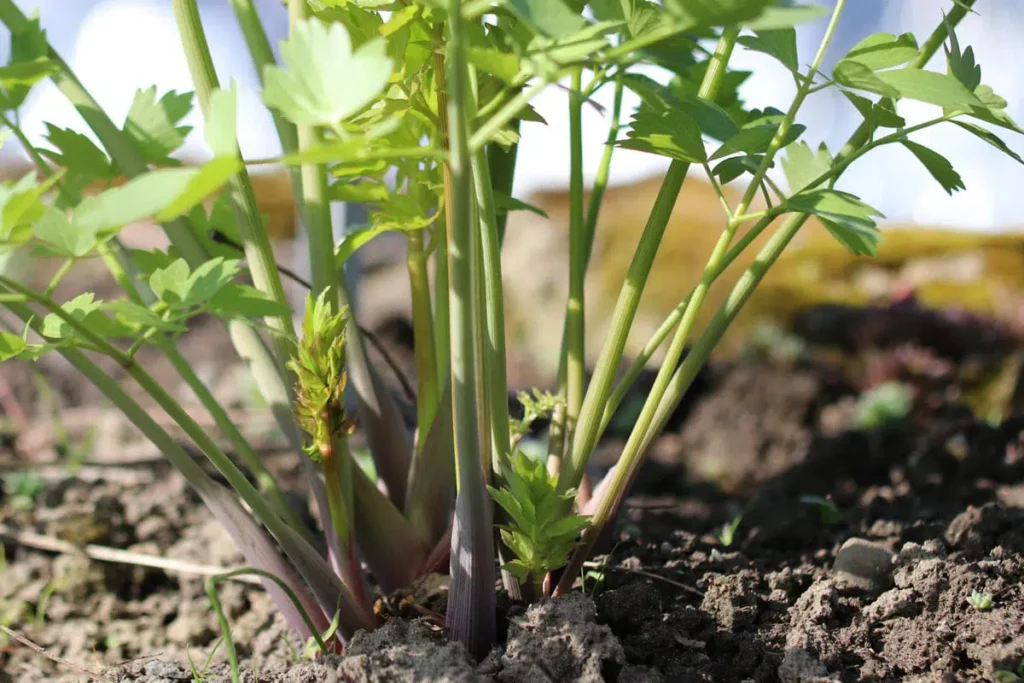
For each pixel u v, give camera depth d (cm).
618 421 162
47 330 69
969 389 162
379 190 76
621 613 75
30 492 105
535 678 70
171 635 87
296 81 59
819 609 77
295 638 83
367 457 115
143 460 117
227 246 78
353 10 71
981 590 76
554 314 264
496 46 71
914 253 236
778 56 68
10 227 63
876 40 67
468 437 68
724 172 73
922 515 89
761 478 141
